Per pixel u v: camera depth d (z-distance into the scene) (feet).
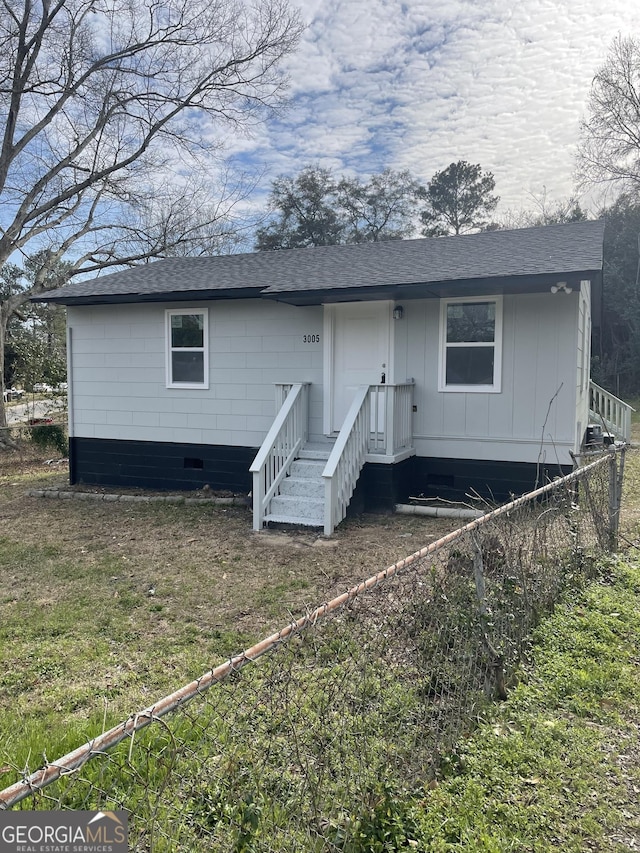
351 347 28.84
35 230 54.90
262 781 6.69
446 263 26.99
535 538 13.26
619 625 13.15
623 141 88.74
